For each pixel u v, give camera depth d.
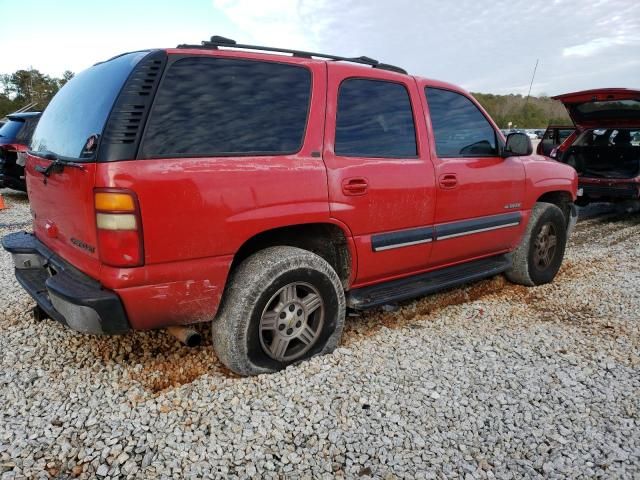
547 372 3.02
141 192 2.32
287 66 2.93
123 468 2.12
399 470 2.16
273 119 2.81
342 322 3.17
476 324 3.79
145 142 2.37
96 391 2.70
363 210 3.17
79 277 2.57
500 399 2.71
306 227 3.05
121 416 2.47
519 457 2.27
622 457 2.27
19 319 3.67
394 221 3.38
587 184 8.43
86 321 2.39
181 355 3.14
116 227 2.30
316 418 2.49
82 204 2.43
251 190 2.64
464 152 3.90
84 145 2.49
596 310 4.16
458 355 3.22
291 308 2.92
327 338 3.11
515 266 4.68
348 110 3.16
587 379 2.94
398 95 3.49
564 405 2.67
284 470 2.14
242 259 2.99
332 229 3.13
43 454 2.19
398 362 3.10
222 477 2.09
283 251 2.88
